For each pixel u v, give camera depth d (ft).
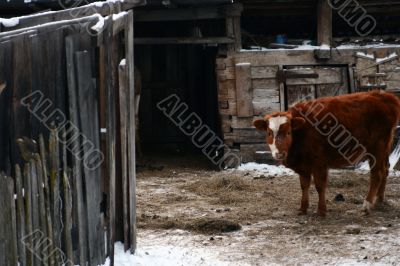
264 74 46.75
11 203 18.60
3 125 18.49
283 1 47.73
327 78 46.83
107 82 23.34
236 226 30.83
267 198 37.24
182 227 31.30
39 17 23.53
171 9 46.68
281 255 26.96
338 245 28.14
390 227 30.81
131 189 25.82
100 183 23.56
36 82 19.76
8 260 18.60
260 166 46.19
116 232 26.03
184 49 56.80
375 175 33.24
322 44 47.26
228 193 38.52
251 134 46.75
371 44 48.24
